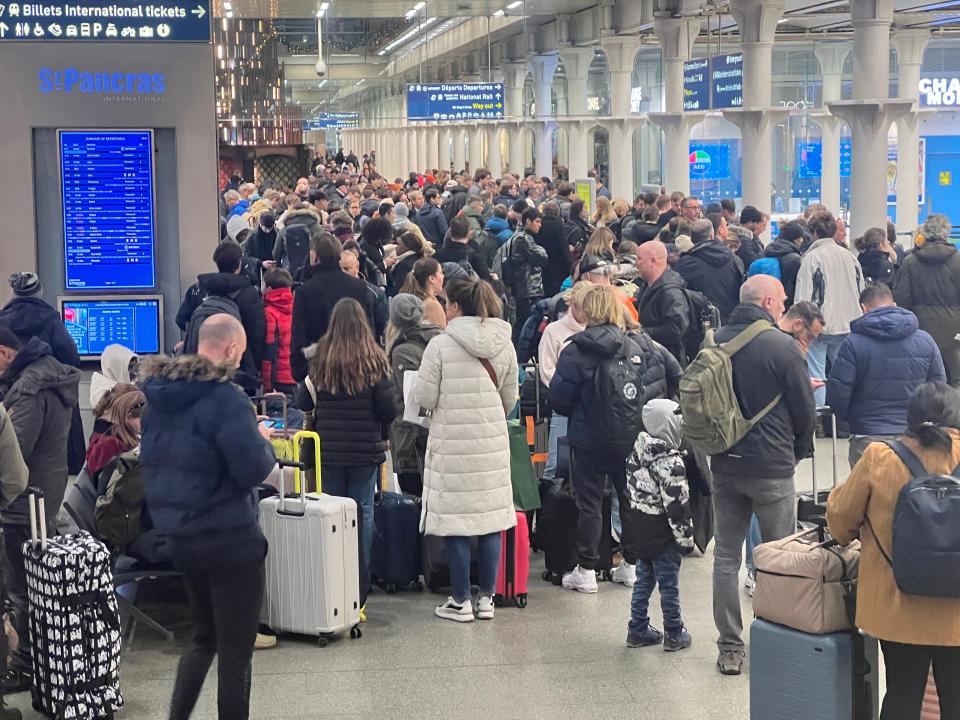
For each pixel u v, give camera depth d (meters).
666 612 6.69
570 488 7.77
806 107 26.62
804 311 6.80
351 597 6.95
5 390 6.85
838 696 5.11
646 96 36.16
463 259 13.26
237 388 5.11
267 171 26.91
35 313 8.58
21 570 6.23
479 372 7.13
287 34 27.61
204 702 6.09
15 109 9.59
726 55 23.73
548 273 14.60
